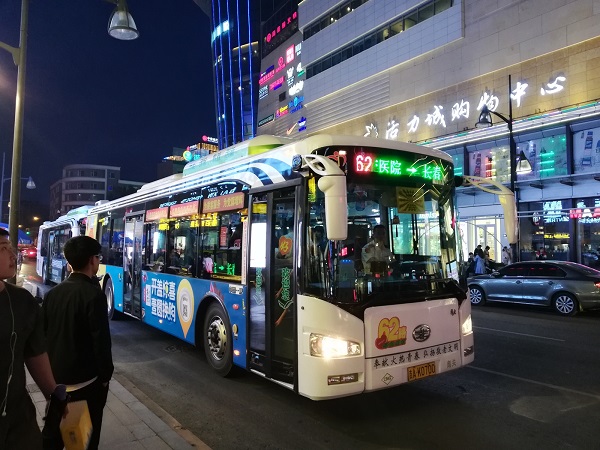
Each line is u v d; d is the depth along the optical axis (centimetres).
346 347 430
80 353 309
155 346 831
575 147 2016
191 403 537
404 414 496
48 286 1689
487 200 2331
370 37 3058
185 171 799
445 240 536
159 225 848
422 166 525
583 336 909
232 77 6241
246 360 561
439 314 492
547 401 532
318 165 431
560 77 2028
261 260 539
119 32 874
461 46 2438
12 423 206
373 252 469
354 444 424
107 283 1107
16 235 1009
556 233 2098
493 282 1341
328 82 3388
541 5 2102
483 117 1889
